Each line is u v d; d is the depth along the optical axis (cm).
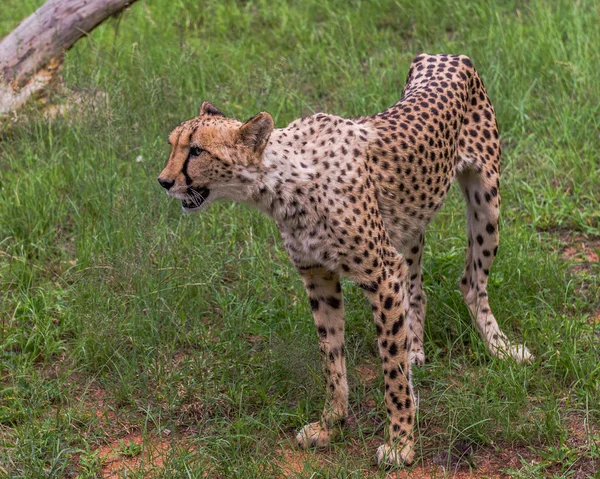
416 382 1047
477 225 1090
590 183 1411
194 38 1902
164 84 1521
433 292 1184
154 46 1822
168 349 1095
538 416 964
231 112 1543
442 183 1020
